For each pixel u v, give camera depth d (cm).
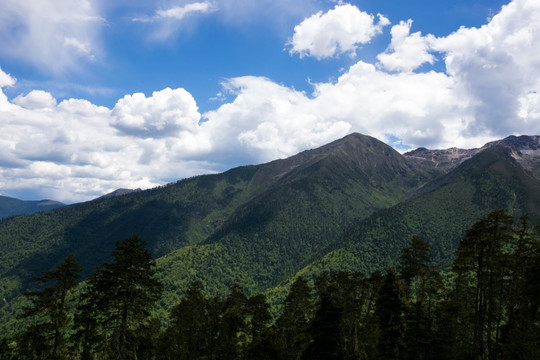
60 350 5066
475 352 3956
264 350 5259
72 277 4109
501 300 4025
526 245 3756
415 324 4778
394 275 4706
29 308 3950
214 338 6450
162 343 6219
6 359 5881
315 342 4184
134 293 3681
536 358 3509
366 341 5609
